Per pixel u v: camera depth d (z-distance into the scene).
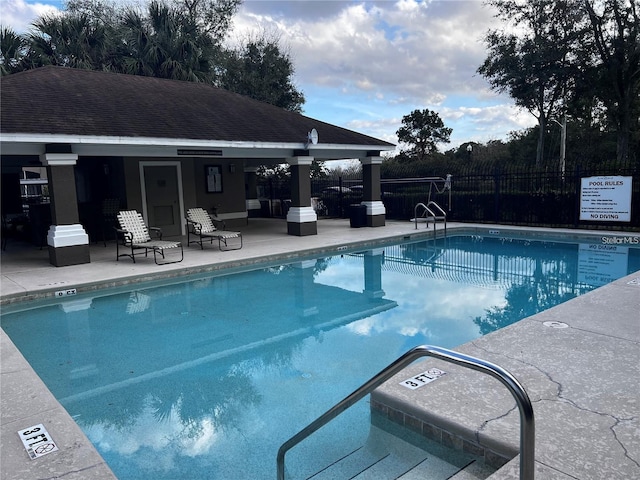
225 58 29.58
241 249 11.28
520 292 7.86
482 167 16.53
